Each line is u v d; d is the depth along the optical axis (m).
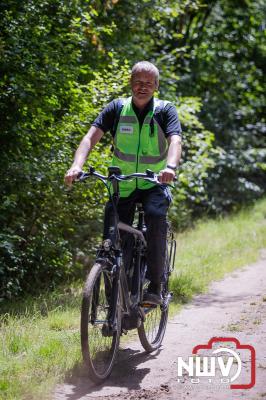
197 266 19.69
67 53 20.45
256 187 38.97
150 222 10.70
